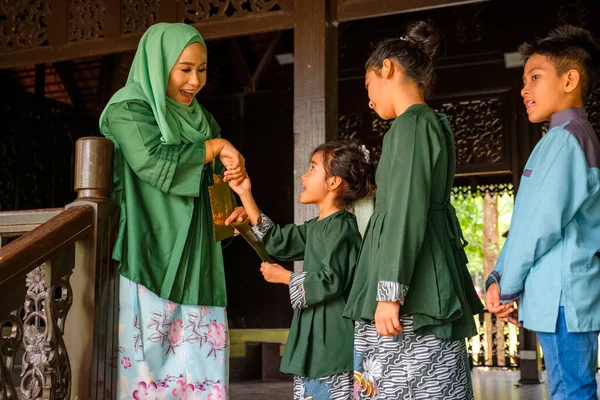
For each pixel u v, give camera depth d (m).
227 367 2.45
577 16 7.69
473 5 8.09
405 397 1.99
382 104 2.20
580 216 2.03
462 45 8.19
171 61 2.35
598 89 7.30
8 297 1.92
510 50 7.93
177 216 2.39
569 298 1.96
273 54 9.05
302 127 4.20
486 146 8.05
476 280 18.91
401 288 1.90
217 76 9.41
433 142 2.02
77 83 9.27
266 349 8.18
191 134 2.41
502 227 19.94
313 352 2.50
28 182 8.07
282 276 2.53
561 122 2.13
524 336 8.18
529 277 2.04
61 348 2.13
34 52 4.92
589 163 2.04
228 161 2.42
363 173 2.68
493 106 8.09
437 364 1.99
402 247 1.91
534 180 2.05
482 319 11.33
